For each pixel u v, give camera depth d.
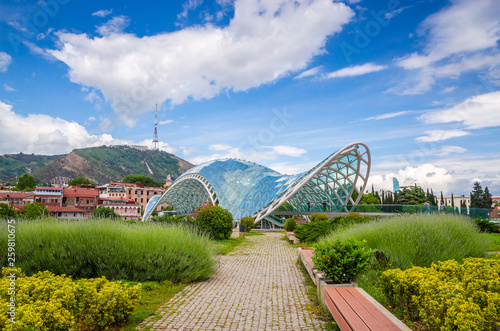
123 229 10.86
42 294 5.82
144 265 9.76
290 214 51.53
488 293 4.90
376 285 8.06
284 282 10.28
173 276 9.97
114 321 6.16
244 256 16.78
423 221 11.16
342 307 5.42
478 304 4.90
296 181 43.66
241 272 12.16
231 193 50.06
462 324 4.28
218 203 49.72
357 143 44.31
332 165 50.97
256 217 43.69
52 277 6.95
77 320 5.98
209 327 6.18
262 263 14.34
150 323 6.42
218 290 9.24
